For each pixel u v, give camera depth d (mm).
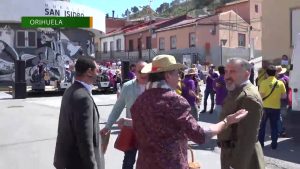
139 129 3350
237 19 47969
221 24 46281
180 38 47844
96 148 4281
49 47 31609
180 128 3223
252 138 4223
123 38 58125
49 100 22453
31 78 30953
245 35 48750
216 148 9461
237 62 4367
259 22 50344
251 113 4207
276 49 19859
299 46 10578
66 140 4203
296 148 9586
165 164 3189
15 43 30875
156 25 52594
